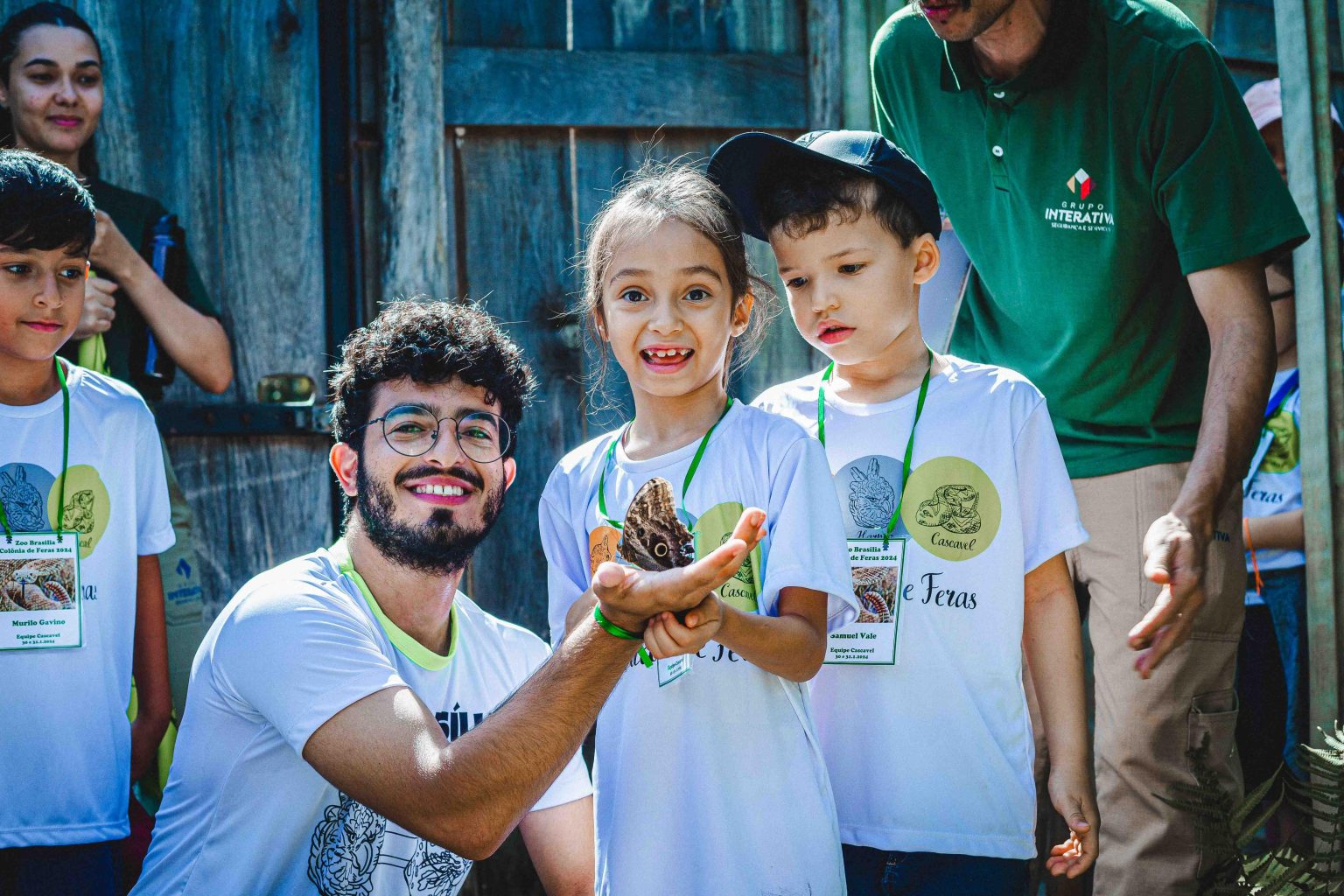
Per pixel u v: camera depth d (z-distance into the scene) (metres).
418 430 2.06
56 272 2.63
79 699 2.65
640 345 2.24
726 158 2.52
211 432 3.85
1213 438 2.61
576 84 4.02
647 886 2.12
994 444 2.46
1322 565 3.14
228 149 3.92
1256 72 4.64
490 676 2.26
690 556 1.91
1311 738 3.14
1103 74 2.82
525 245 4.02
